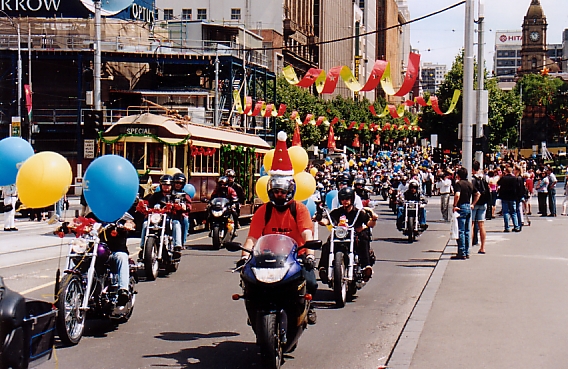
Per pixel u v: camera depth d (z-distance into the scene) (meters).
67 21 54.38
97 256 8.93
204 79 58.50
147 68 58.41
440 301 10.97
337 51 122.00
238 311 10.83
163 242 13.74
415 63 17.30
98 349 8.52
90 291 9.03
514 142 99.88
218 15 80.19
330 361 8.05
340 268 11.16
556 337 8.66
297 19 92.56
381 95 164.12
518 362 7.56
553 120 150.25
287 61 85.06
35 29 53.88
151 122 21.67
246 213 27.89
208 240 21.48
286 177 8.20
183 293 12.34
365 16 154.75
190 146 22.50
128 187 8.83
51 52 50.84
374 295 12.34
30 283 12.73
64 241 20.22
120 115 51.66
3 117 52.09
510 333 8.88
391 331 9.62
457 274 13.73
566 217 30.22
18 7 54.62
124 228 9.22
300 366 7.85
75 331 8.68
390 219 31.38
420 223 21.77
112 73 55.53
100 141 21.97
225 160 25.92
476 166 17.91
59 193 8.35
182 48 54.09
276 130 62.84
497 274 13.71
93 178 8.75
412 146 130.50
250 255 7.69
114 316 9.26
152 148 21.58
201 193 23.59
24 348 6.14
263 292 7.33
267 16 82.12
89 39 53.66
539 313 10.05
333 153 75.88
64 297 8.36
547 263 15.26
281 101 62.72
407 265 16.11
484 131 23.66
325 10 109.75
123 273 9.27
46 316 6.55
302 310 7.64
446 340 8.54
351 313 10.82
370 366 7.85
